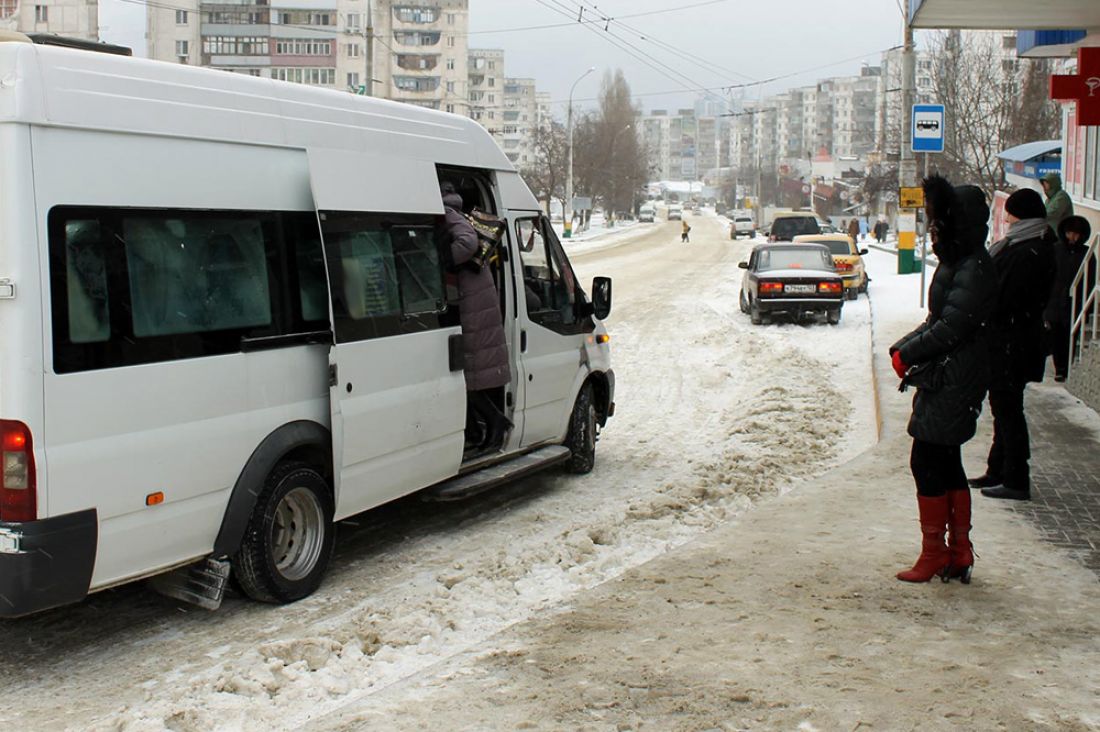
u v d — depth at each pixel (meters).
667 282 33.53
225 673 5.16
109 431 5.22
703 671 4.94
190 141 5.73
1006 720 4.42
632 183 122.44
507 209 8.70
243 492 5.95
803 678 4.85
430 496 7.69
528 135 188.00
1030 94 41.12
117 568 5.32
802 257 22.80
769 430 11.58
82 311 5.12
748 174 195.62
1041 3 14.16
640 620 5.65
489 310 8.02
